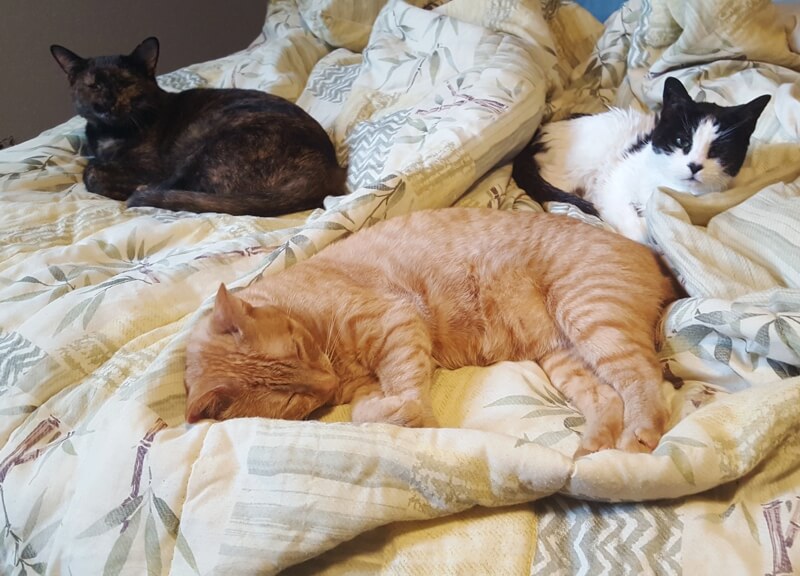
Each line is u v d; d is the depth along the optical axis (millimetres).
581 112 2025
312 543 778
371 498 790
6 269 1336
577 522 837
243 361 997
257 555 778
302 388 1027
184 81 2461
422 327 1147
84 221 1563
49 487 893
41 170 1917
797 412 861
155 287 1202
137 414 920
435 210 1312
